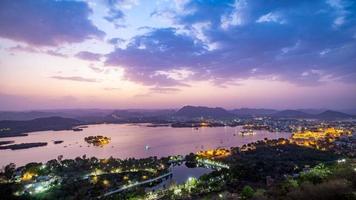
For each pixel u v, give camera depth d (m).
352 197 61.00
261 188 107.75
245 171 151.38
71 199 126.12
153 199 135.12
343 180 69.62
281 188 86.00
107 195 140.12
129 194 138.25
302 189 72.50
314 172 94.50
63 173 182.38
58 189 137.75
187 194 134.12
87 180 162.62
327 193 65.31
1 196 121.25
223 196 115.38
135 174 190.25
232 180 145.62
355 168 86.19
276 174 152.25
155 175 188.12
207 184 143.50
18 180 158.25
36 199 121.81
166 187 153.62
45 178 161.25
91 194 137.00
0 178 158.62
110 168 198.62
